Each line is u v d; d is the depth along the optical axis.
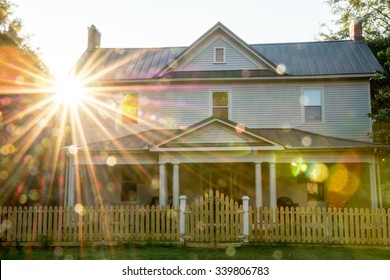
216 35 21.02
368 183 19.36
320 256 11.59
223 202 13.48
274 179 16.34
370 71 19.84
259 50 23.34
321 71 20.28
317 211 13.30
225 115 20.50
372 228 12.98
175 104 20.78
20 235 13.36
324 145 17.16
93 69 22.33
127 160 17.80
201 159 16.72
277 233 13.35
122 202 20.45
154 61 22.75
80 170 20.39
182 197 13.54
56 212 13.49
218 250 12.59
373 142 18.41
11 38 24.94
